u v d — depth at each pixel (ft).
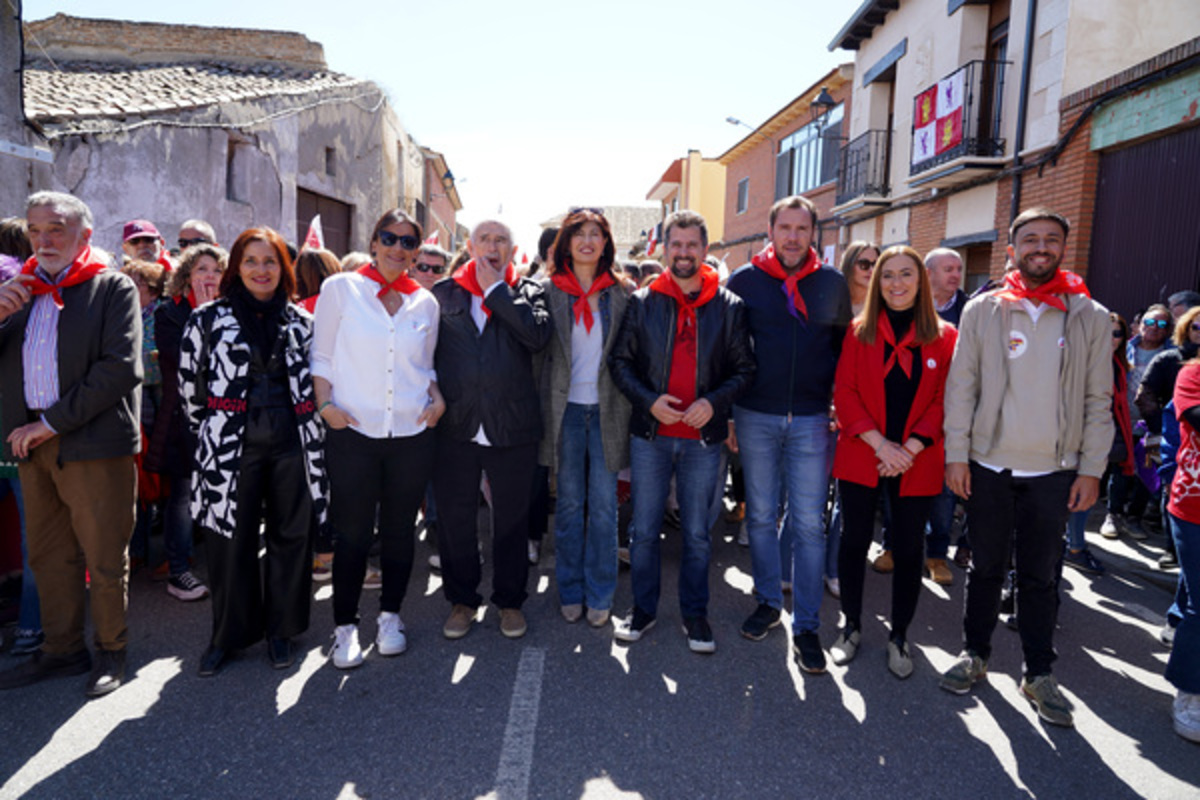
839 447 11.35
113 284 10.02
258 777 8.29
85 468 9.84
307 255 15.67
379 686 10.37
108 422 9.93
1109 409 9.76
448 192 89.81
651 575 12.16
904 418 10.80
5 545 12.50
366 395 10.73
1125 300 24.11
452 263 16.89
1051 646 10.28
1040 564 10.04
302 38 47.24
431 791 8.10
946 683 10.58
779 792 8.23
